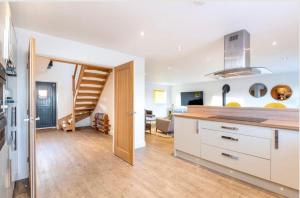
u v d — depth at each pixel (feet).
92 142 14.56
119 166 9.36
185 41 9.65
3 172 4.45
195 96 29.32
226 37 8.79
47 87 20.99
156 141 15.08
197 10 6.31
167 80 27.45
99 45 10.35
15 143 7.53
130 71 9.86
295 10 6.25
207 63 15.21
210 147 8.87
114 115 11.55
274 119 8.14
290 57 12.95
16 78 7.77
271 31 8.21
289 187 6.31
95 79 17.70
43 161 10.03
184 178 7.95
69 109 21.83
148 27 7.82
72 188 7.00
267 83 20.75
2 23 4.35
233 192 6.75
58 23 7.41
